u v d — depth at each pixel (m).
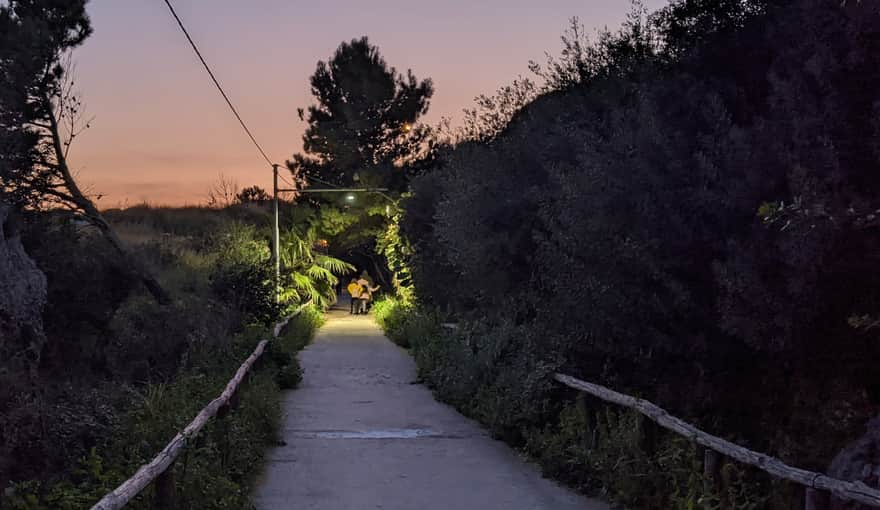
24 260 10.70
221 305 21.39
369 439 11.15
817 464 6.53
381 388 16.52
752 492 6.33
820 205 5.61
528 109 15.60
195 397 10.23
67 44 16.53
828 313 6.62
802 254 6.18
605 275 8.52
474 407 12.93
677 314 8.08
